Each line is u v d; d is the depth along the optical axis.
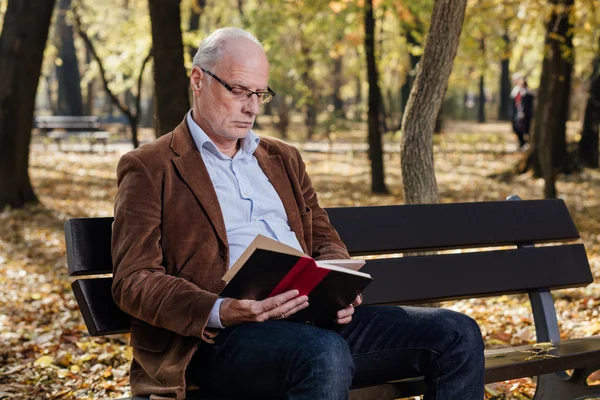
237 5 26.72
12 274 7.21
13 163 11.29
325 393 2.32
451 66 4.38
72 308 5.99
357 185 15.52
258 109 2.76
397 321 2.75
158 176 2.61
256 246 2.34
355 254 3.29
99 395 4.05
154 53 6.59
